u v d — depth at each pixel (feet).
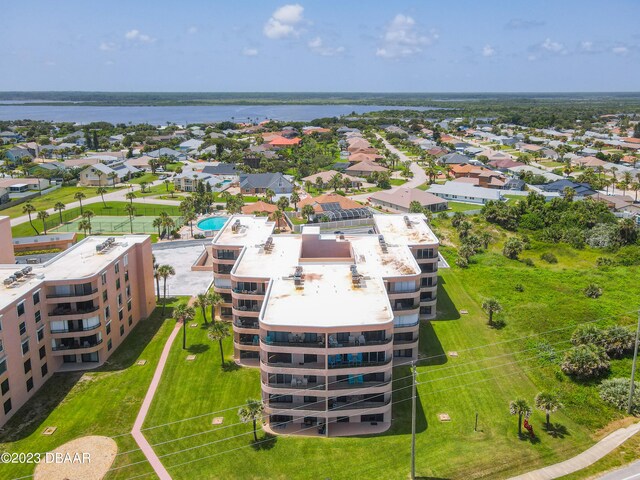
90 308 282.56
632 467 205.26
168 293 391.65
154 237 536.42
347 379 233.96
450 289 386.32
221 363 287.69
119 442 223.71
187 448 220.64
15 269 290.76
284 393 227.81
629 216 597.52
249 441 225.35
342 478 203.92
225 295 325.01
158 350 303.89
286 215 593.83
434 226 562.25
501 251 492.95
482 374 276.00
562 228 536.83
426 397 256.73
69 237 472.03
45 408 247.70
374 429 233.55
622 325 315.37
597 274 415.03
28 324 254.88
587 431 230.89
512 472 205.57
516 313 340.59
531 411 224.12
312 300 252.62
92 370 281.74
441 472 205.98
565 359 272.72
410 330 280.51
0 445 221.25
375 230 389.19
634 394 243.60
